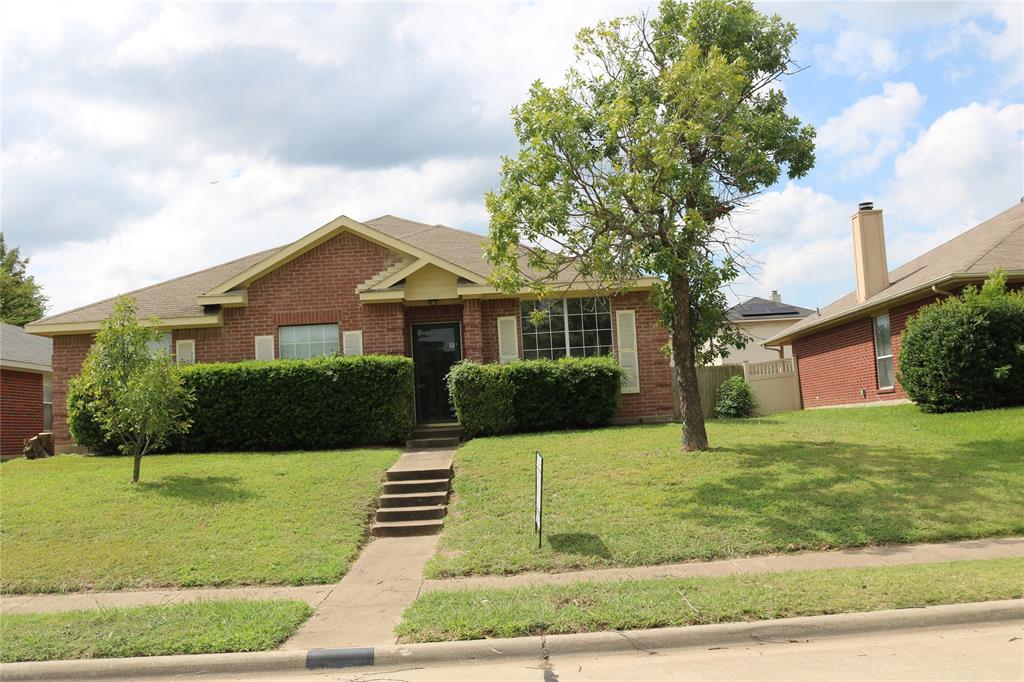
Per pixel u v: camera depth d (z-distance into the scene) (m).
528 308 19.62
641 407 19.39
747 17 13.81
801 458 13.03
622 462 13.31
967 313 16.78
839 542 9.59
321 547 10.30
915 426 16.11
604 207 12.57
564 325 19.61
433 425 19.05
